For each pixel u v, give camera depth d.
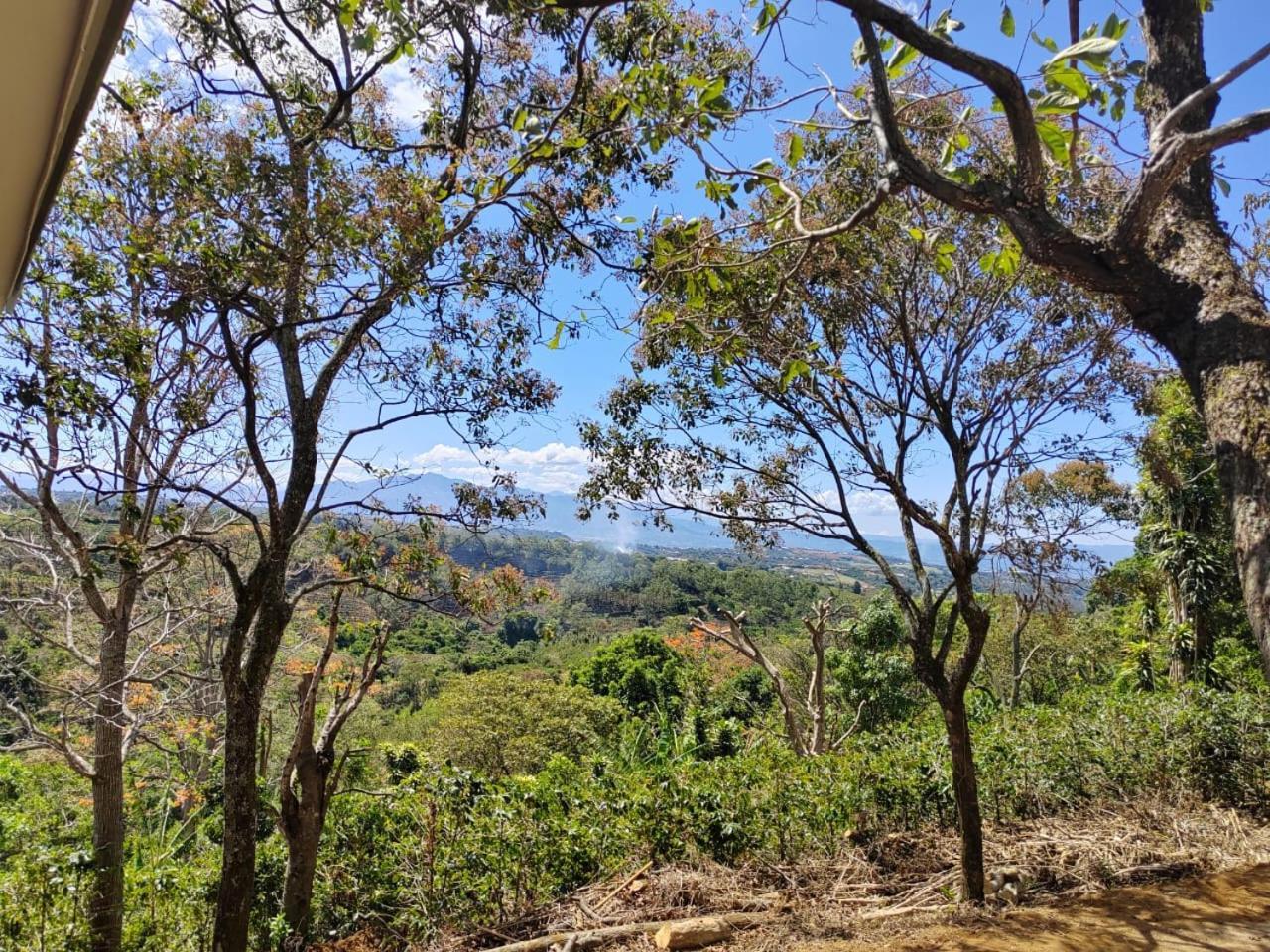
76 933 5.36
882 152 2.13
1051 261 1.89
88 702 7.77
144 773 11.22
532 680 21.61
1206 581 11.58
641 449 5.39
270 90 4.85
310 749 5.73
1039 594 5.84
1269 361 1.58
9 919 5.06
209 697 9.91
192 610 8.85
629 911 5.32
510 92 5.57
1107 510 5.89
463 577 5.34
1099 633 18.19
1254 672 11.09
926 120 3.87
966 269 4.82
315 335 5.01
